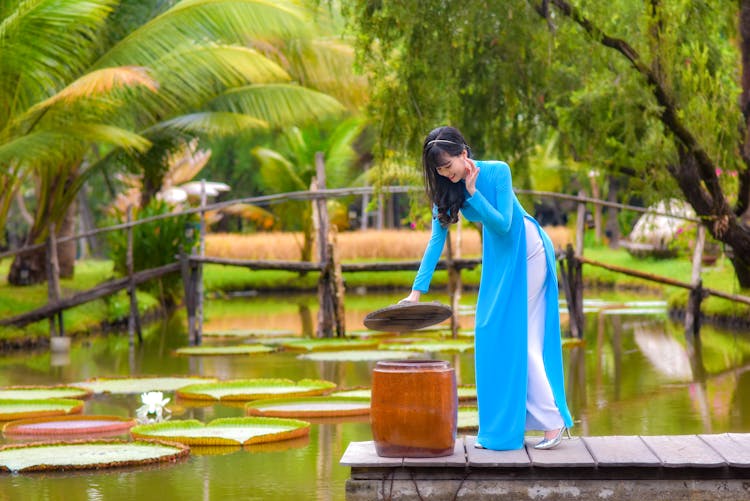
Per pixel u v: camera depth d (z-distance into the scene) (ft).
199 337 45.91
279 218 97.35
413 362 16.72
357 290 86.79
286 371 35.58
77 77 50.55
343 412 26.13
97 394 30.73
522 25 36.55
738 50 43.98
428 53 37.22
